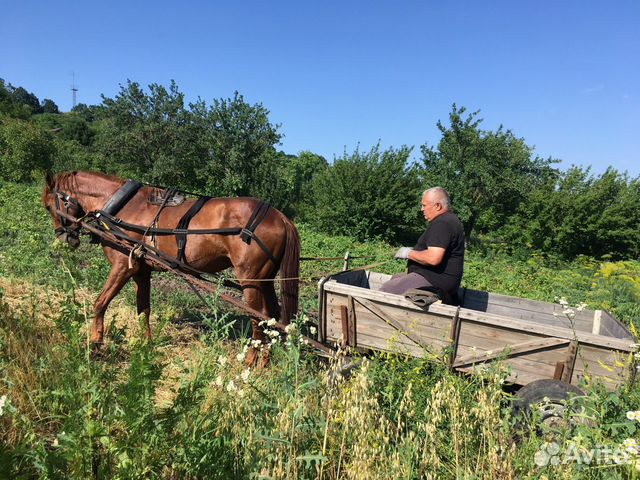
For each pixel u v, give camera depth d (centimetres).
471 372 361
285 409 230
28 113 8612
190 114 2752
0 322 389
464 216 2281
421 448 257
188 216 472
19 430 268
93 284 591
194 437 222
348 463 242
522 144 2348
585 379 292
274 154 2889
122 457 187
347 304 401
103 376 215
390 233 2325
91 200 516
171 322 576
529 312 480
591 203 2236
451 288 421
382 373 309
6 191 1767
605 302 851
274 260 462
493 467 234
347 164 2372
